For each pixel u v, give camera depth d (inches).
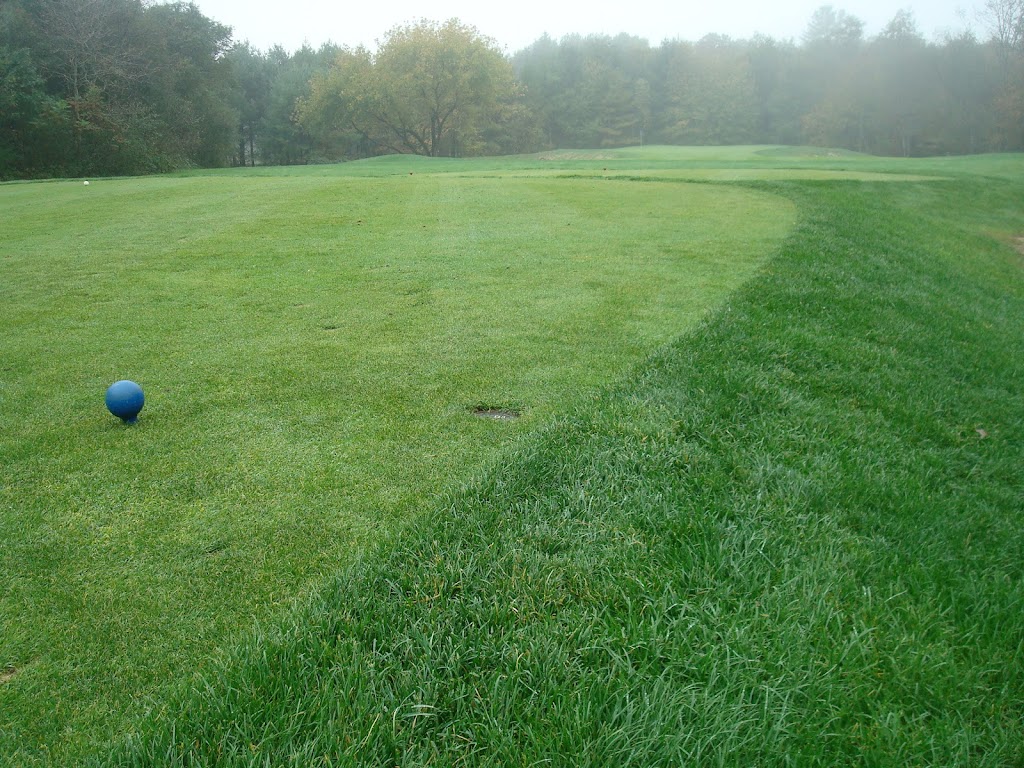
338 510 112.5
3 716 73.8
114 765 67.2
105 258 307.0
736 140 2738.7
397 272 277.7
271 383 166.9
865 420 167.9
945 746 75.8
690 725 73.7
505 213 418.6
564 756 68.7
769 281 262.4
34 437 139.1
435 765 67.7
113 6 1355.8
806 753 72.4
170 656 82.2
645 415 144.6
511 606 89.5
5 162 1140.5
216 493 117.9
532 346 191.0
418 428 141.9
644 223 387.2
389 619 86.8
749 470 130.0
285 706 73.5
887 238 402.3
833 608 94.3
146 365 179.9
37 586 94.7
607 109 2748.5
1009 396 212.1
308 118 2063.2
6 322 217.9
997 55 2217.0
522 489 117.0
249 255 311.6
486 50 1971.0
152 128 1334.9
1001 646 93.4
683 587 96.0
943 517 128.5
